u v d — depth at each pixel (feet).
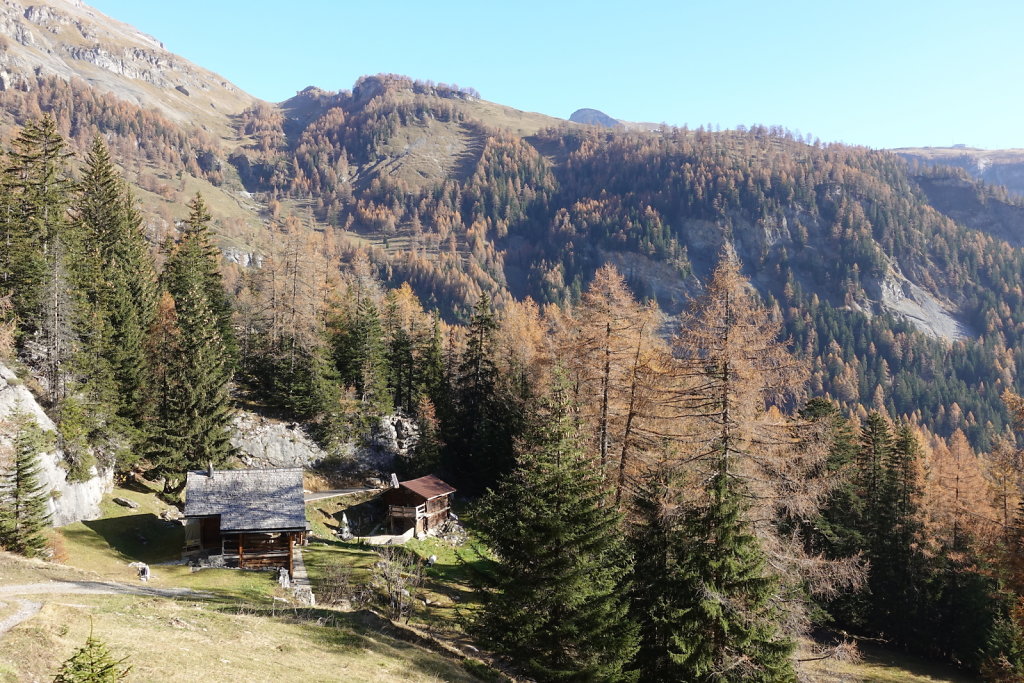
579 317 131.44
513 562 81.71
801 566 76.18
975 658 155.33
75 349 176.65
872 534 172.86
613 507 86.94
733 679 72.69
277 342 255.09
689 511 78.79
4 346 162.30
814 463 87.20
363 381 252.83
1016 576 122.93
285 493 148.97
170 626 73.72
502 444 214.28
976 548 163.43
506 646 79.51
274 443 223.10
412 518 187.83
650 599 85.05
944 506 185.88
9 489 129.70
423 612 117.39
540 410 107.45
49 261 187.83
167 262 280.10
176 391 192.54
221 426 198.18
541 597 78.38
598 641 75.31
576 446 89.45
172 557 143.54
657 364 112.68
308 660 71.31
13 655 51.39
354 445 236.84
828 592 85.76
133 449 185.37
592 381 122.01
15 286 186.09
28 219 197.98
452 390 255.70
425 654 85.66
